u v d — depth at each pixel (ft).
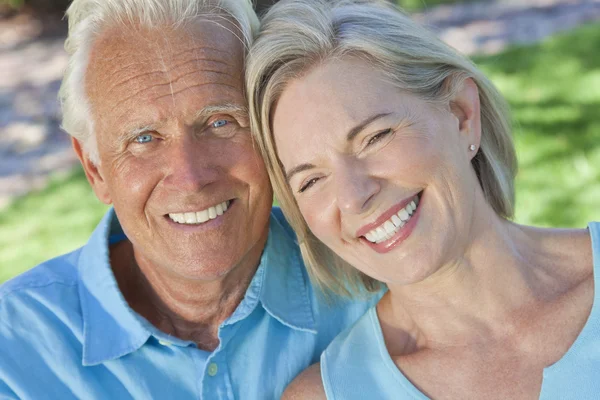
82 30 8.17
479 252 8.02
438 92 7.86
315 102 7.64
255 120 8.10
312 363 9.00
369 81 7.60
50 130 32.12
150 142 8.09
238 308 8.65
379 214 7.68
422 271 7.74
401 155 7.57
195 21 7.96
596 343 7.65
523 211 18.28
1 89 39.45
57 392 8.38
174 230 8.28
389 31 7.75
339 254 8.27
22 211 24.32
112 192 8.44
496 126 8.66
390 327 8.71
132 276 9.27
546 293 8.17
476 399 7.87
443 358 8.18
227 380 8.54
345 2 8.11
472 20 39.93
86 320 8.63
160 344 8.63
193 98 7.89
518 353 7.97
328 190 7.85
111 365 8.48
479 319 8.14
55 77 40.47
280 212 10.07
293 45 7.69
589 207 18.02
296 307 9.05
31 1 53.83
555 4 40.91
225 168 8.15
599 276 7.95
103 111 8.10
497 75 28.94
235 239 8.38
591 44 30.50
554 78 27.35
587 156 20.48
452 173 7.73
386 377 8.23
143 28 7.90
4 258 21.18
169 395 8.47
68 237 21.75
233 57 8.08
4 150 30.50
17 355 8.38
